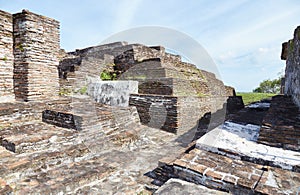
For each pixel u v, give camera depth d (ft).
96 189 10.50
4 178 10.07
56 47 21.31
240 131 12.92
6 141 12.83
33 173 11.10
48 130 15.42
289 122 12.50
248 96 47.96
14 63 19.43
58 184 10.03
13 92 19.62
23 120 17.29
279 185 7.53
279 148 9.95
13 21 19.07
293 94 20.45
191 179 9.00
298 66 17.28
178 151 13.92
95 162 13.06
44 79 20.16
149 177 11.57
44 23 19.90
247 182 7.77
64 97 22.18
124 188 10.59
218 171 8.66
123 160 13.42
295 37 19.65
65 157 12.74
